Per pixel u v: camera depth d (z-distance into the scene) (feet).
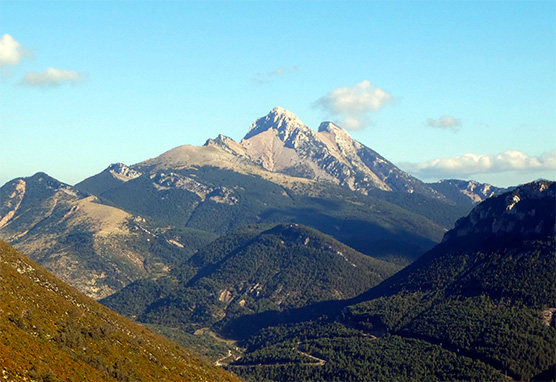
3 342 534.78
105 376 600.39
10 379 492.13
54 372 542.16
